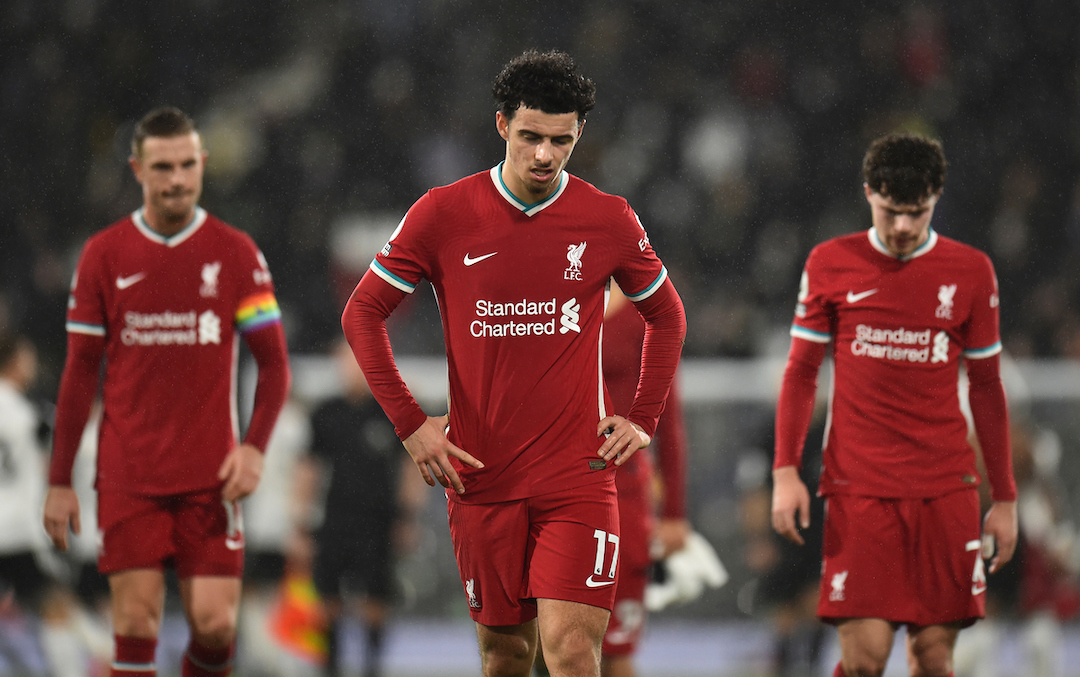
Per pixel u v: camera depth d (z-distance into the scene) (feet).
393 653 88.89
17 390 75.00
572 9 174.81
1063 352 135.85
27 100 162.09
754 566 86.79
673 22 173.68
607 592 42.11
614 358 57.93
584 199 42.01
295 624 80.84
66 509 52.47
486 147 165.17
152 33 168.04
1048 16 175.11
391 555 81.61
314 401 84.74
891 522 50.65
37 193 155.63
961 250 51.55
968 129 169.17
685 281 148.25
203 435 52.34
